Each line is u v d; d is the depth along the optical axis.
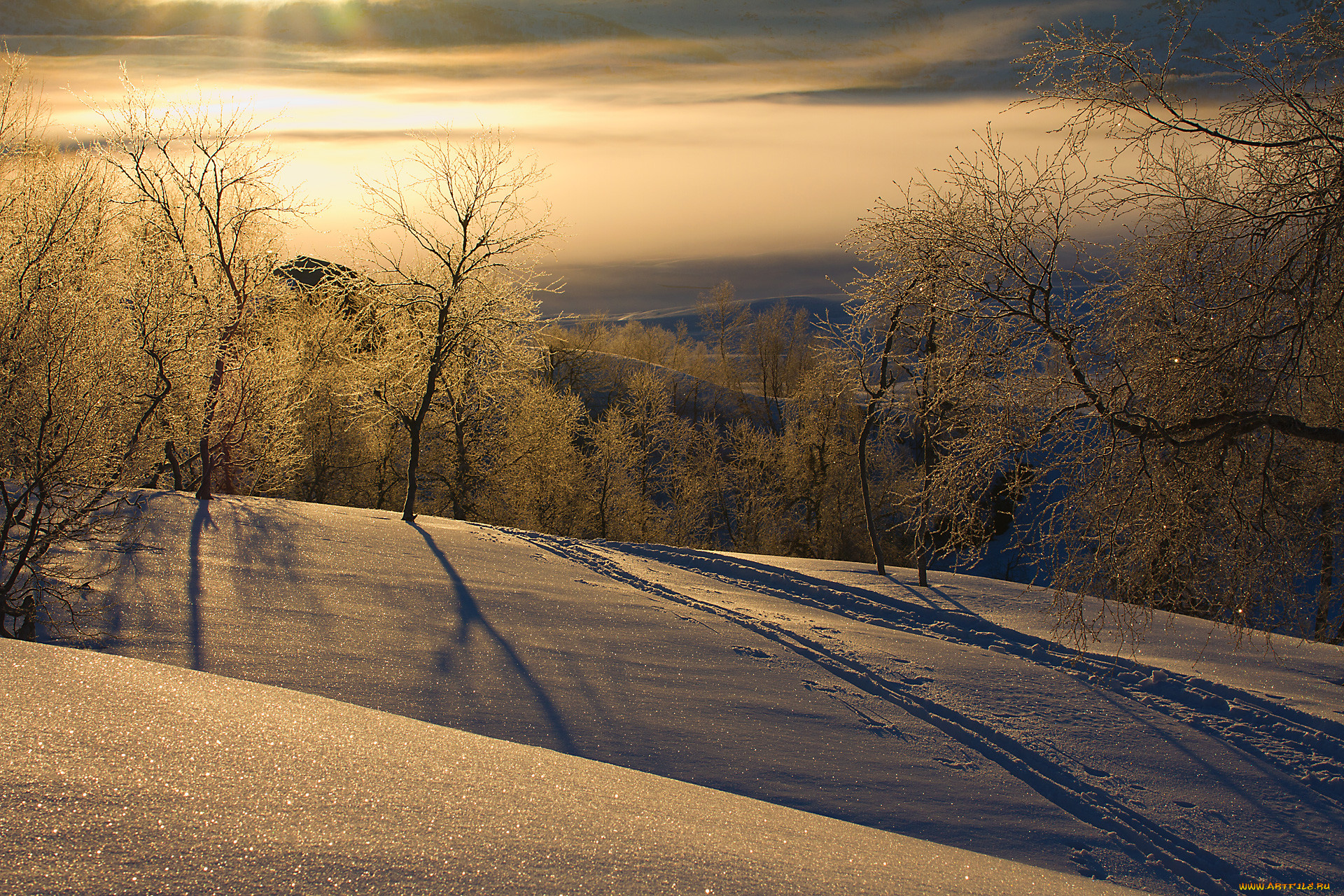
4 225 11.48
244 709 4.06
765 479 46.16
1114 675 10.17
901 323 14.55
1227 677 10.23
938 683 9.55
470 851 2.85
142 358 12.79
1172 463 7.86
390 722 4.53
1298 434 7.25
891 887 3.35
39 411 9.39
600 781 4.21
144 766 3.09
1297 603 8.30
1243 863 6.08
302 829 2.81
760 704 8.39
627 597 12.48
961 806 6.59
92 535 11.15
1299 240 7.51
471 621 10.26
